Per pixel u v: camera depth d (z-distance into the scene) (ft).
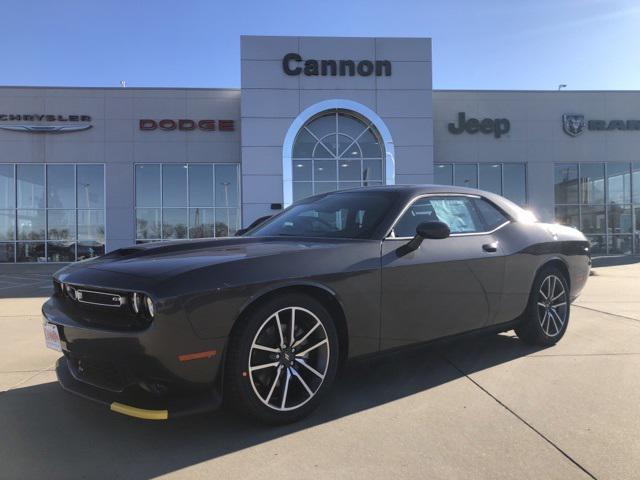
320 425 10.94
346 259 11.64
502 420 11.13
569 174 78.84
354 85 69.31
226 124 74.43
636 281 40.60
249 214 67.67
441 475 8.84
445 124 77.36
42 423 11.32
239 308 10.00
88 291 10.46
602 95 79.05
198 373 9.66
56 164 72.90
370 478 8.76
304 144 69.51
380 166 70.33
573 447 9.84
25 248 72.64
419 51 70.18
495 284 14.66
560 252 17.06
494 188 77.77
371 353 12.14
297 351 11.05
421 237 12.62
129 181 73.26
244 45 68.13
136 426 11.05
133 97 73.56
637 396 12.51
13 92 72.18
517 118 78.02
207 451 9.82
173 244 12.37
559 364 15.17
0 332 21.68
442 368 14.92
